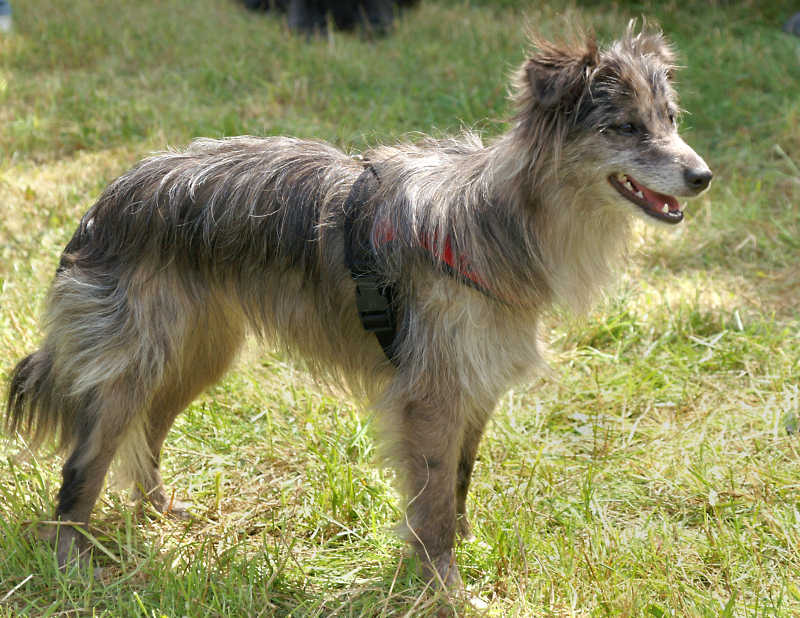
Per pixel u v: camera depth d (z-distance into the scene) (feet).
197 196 6.27
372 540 6.54
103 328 6.28
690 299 8.15
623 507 6.77
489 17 14.32
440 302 6.07
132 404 6.35
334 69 12.21
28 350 7.41
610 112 5.95
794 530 6.48
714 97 11.17
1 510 6.51
